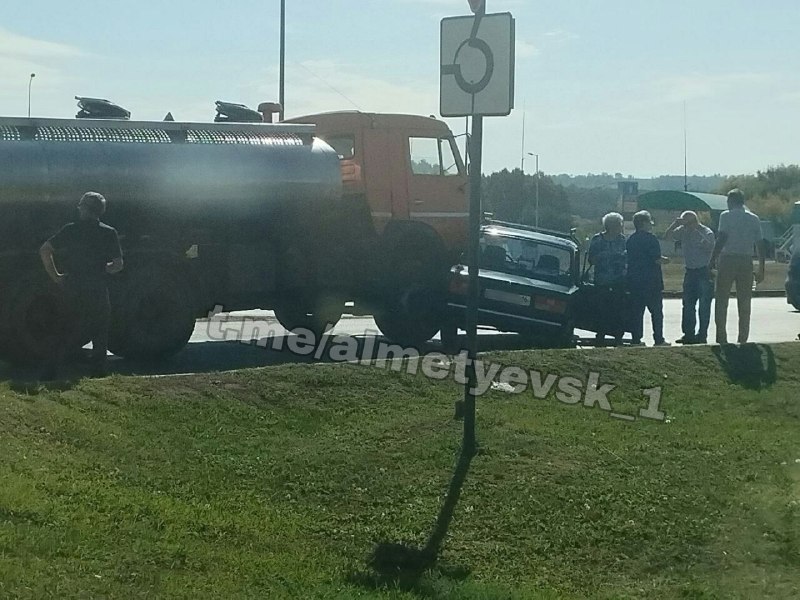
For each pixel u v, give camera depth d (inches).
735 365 571.8
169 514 313.6
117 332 535.2
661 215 2450.8
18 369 513.7
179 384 428.1
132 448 366.9
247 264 583.5
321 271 616.4
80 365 518.0
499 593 293.4
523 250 660.7
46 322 509.0
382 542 327.9
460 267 647.8
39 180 506.6
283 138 590.6
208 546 297.7
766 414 511.2
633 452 422.0
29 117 519.8
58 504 299.3
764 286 1371.8
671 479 396.5
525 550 334.6
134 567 268.2
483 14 379.6
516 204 2365.9
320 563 303.6
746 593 312.7
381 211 652.1
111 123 543.5
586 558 334.0
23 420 362.3
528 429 432.1
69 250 453.4
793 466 422.0
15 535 267.7
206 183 553.3
